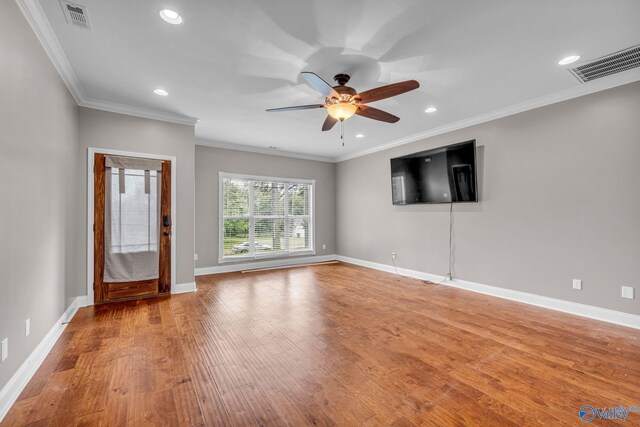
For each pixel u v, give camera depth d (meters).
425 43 2.34
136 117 3.77
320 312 3.30
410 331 2.77
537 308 3.42
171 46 2.38
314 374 2.03
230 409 1.66
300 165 6.52
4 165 1.69
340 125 4.43
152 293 3.89
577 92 3.15
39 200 2.21
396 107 3.72
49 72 2.39
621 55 2.52
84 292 3.48
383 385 1.90
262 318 3.11
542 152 3.46
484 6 1.93
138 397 1.77
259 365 2.15
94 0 1.86
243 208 5.87
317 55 2.51
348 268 5.96
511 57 2.56
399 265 5.39
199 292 4.13
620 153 2.91
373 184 5.95
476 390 1.85
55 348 2.39
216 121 4.23
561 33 2.22
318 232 6.77
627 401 1.74
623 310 2.90
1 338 1.65
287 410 1.66
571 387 1.88
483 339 2.59
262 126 4.47
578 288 3.20
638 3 1.89
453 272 4.48
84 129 3.46
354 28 2.15
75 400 1.73
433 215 4.78
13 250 1.79
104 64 2.65
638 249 2.81
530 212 3.58
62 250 2.83
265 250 6.09
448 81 3.00
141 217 3.81
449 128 4.43
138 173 3.78
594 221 3.08
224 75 2.86
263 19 2.05
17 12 1.82
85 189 3.48
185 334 2.69
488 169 4.00
